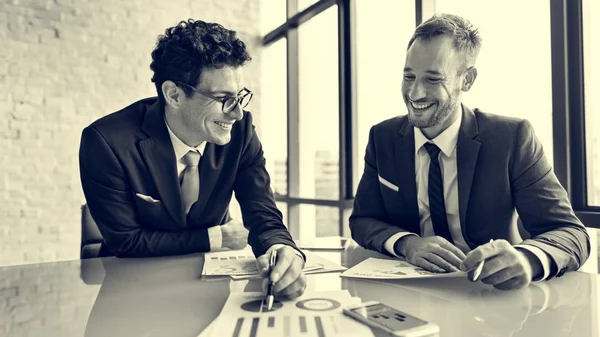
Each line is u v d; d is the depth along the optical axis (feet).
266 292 2.47
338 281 2.84
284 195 13.33
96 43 11.89
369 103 10.46
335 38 10.93
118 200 4.02
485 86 6.40
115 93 12.12
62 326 2.12
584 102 5.96
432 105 3.63
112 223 3.98
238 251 4.01
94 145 4.02
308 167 13.06
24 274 3.17
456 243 4.00
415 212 4.08
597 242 5.65
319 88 12.00
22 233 11.07
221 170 4.41
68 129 11.57
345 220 10.53
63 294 2.66
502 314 2.20
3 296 2.62
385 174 4.20
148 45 12.51
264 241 3.68
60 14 11.48
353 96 10.58
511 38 6.56
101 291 2.72
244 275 3.06
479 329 1.99
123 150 4.03
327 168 11.50
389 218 4.27
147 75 12.51
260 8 14.15
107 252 4.59
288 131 13.03
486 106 6.42
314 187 13.07
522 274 2.61
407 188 4.07
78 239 11.66
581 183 5.99
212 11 13.39
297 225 13.00
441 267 2.99
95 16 11.88
